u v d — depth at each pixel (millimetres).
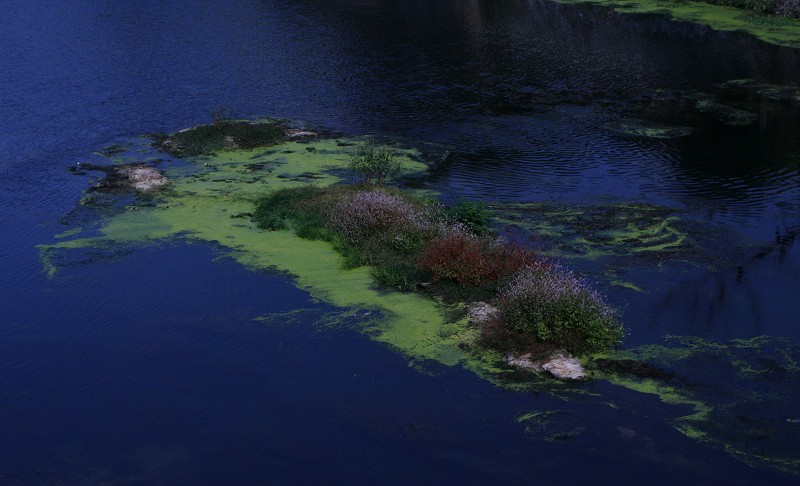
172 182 25234
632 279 18438
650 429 13383
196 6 56156
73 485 12812
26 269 19875
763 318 16672
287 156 27547
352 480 12656
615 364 15188
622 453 12891
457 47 43000
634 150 27641
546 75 37375
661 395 14234
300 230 21062
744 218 21875
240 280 18875
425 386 14781
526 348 15602
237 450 13445
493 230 21188
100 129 31172
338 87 36188
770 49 40219
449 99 34156
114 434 13977
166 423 14180
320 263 19578
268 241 20844
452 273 18156
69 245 21078
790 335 16047
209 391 14984
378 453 13203
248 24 49750
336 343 16203
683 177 25109
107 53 43562
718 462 12602
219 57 41938
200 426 14070
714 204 22922
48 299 18438
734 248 19984
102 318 17594
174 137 29281
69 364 16031
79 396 15031
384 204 20938
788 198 23219
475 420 13836
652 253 19766
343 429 13805
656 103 32844
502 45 43156
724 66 37750
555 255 19672
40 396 15078
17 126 31750
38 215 23172
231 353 16078
